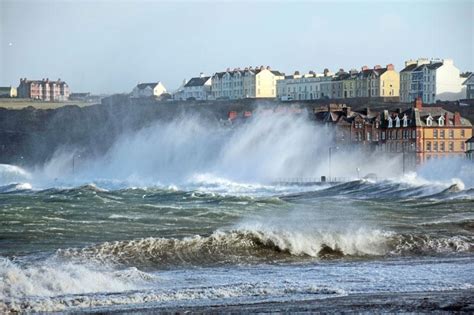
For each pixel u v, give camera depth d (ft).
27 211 478.18
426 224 388.98
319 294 231.09
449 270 277.23
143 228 393.70
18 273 234.38
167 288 239.09
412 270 277.23
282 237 316.19
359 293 233.96
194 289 233.96
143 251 297.12
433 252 320.50
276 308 213.25
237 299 224.74
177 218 451.94
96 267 273.33
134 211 498.28
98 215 465.47
